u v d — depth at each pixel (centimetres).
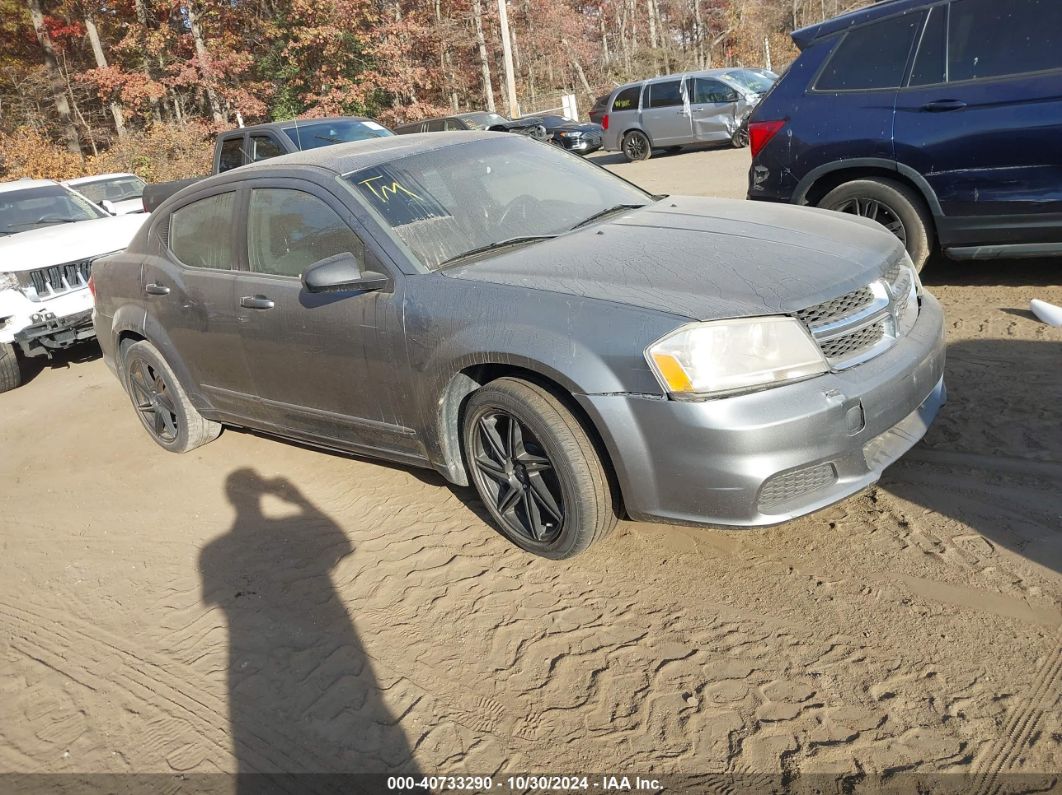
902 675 239
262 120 2645
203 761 256
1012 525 296
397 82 2655
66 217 859
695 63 4209
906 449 295
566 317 283
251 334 395
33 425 613
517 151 417
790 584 287
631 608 289
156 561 383
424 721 255
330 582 339
